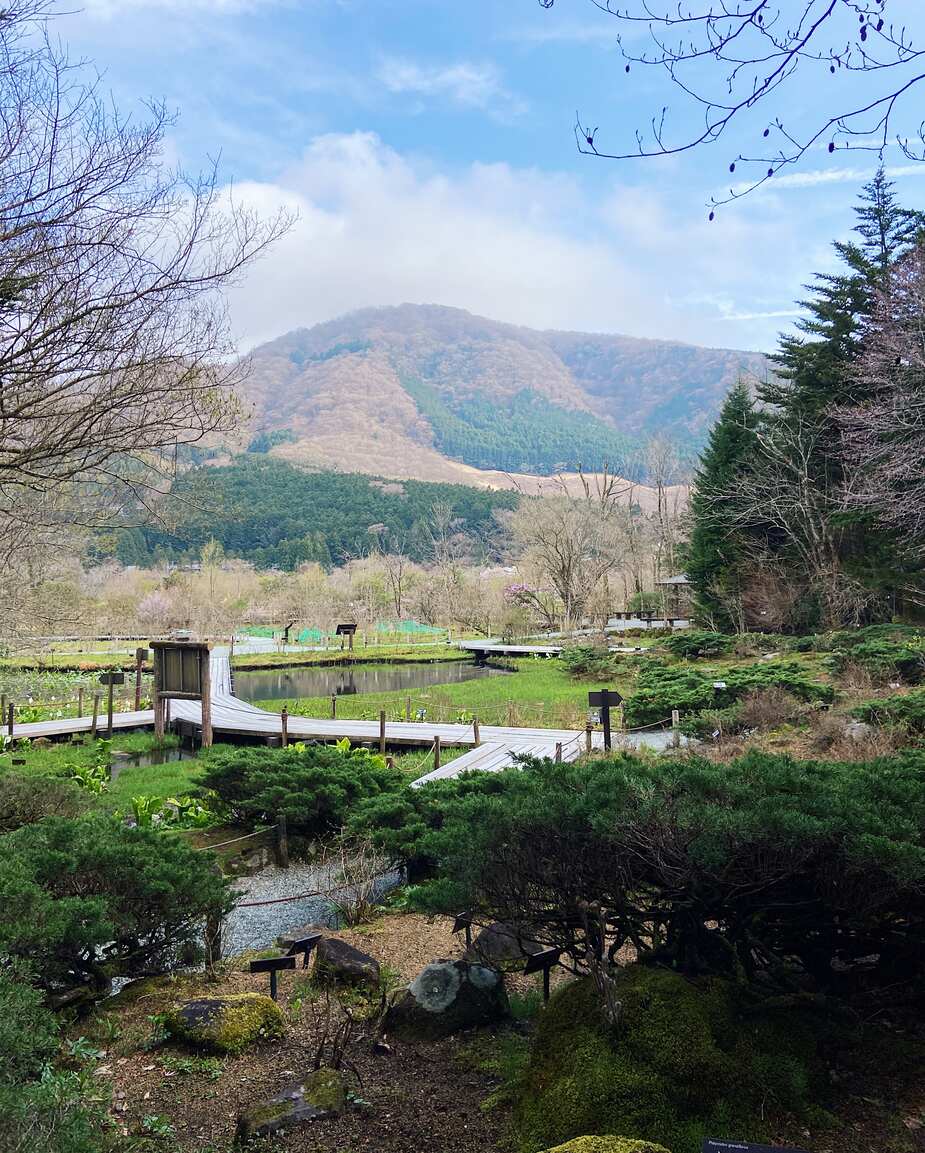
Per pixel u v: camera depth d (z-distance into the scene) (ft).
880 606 82.53
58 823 19.19
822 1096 11.19
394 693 85.20
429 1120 11.62
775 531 97.30
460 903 13.70
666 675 63.46
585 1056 10.96
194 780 34.78
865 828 11.48
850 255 90.22
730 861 11.68
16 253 17.58
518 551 193.16
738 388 104.53
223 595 189.37
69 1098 10.47
